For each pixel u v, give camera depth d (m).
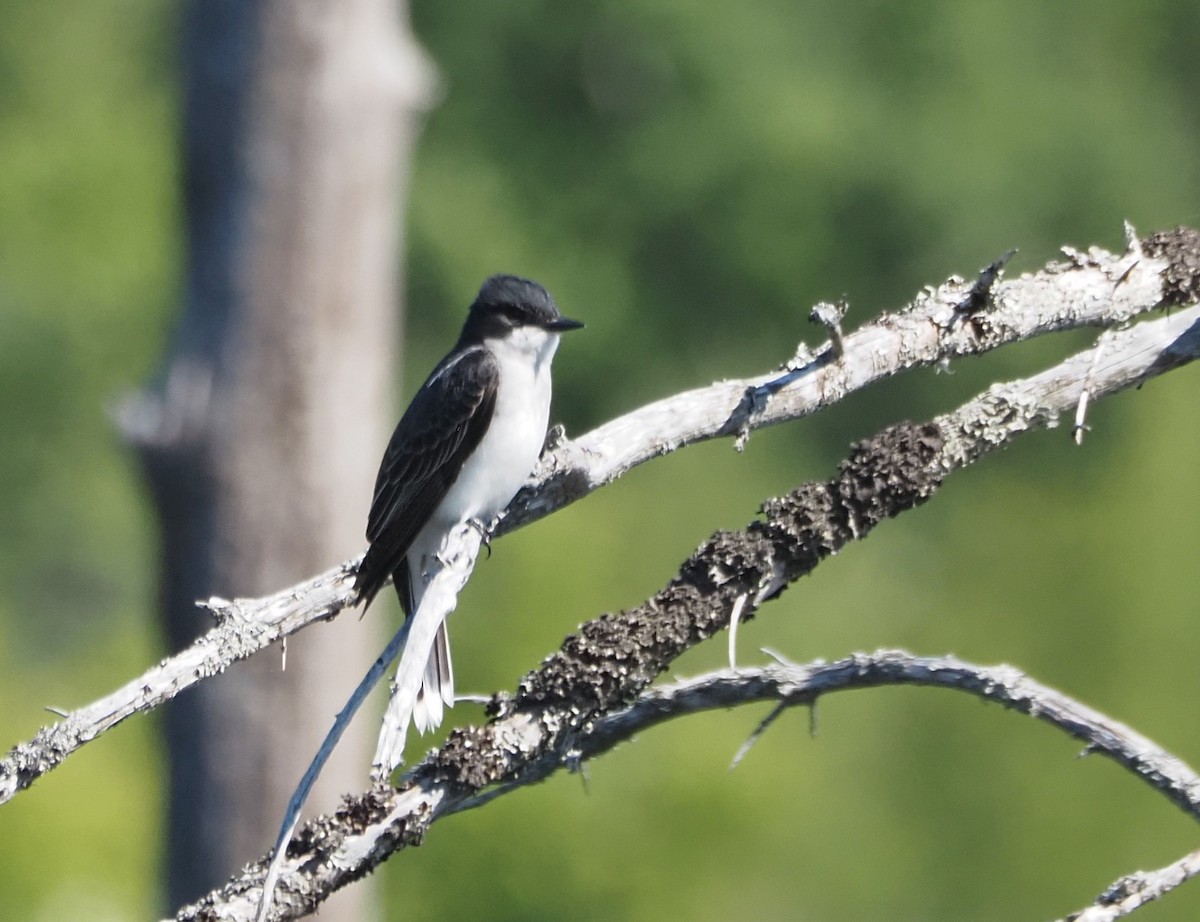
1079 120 22.56
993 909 17.06
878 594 20.48
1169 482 19.08
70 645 23.03
